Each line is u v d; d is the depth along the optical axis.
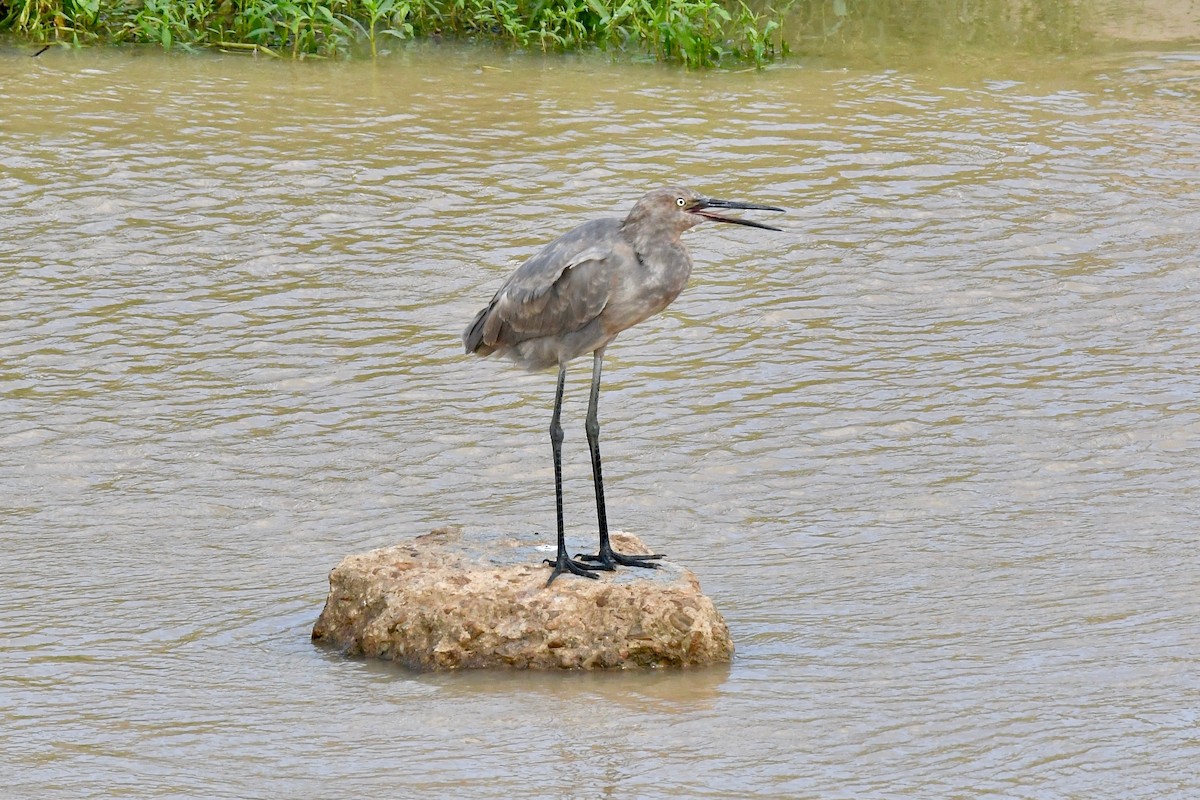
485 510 12.95
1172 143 22.47
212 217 19.27
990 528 12.45
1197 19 29.84
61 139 21.31
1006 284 18.00
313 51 25.80
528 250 18.61
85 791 8.24
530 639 10.05
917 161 21.59
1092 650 10.13
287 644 10.52
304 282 17.80
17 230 18.67
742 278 18.16
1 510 12.77
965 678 9.74
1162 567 11.58
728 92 24.41
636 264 10.46
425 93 23.94
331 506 13.05
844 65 26.25
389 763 8.59
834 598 11.20
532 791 8.25
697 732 9.00
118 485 13.33
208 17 26.70
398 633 10.21
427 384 15.55
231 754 8.73
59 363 15.72
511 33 27.05
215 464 13.77
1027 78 25.66
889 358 16.16
